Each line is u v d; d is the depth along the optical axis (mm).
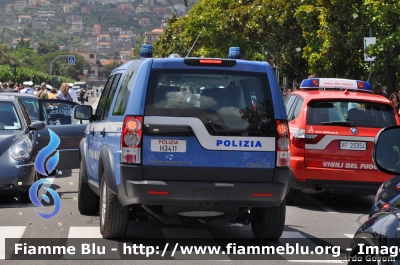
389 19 22375
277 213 9148
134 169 8266
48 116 16984
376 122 12812
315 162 12703
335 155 12703
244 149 8430
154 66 8461
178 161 8328
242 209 8867
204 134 8359
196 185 8289
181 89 8445
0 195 13703
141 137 8297
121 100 8945
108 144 9047
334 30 26250
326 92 13312
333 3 24922
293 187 12930
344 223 11344
